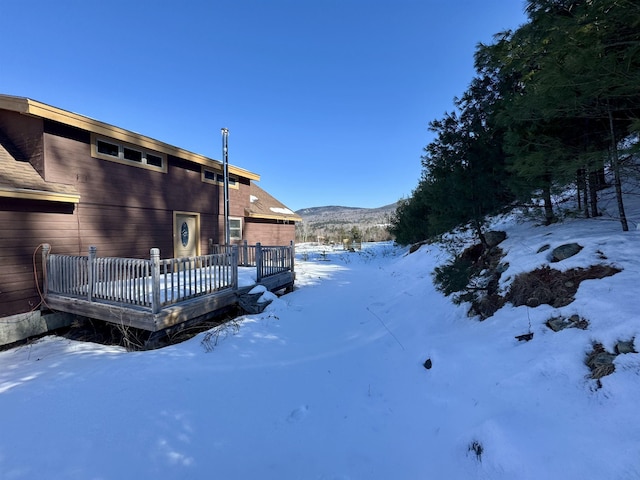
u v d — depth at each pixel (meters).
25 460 2.53
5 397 3.48
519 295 4.22
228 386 3.76
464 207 5.98
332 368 4.24
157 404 3.33
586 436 1.95
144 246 9.13
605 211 5.55
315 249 26.61
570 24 3.54
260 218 16.03
